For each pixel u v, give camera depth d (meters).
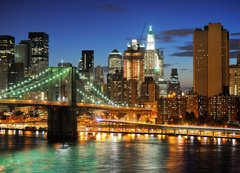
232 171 184.25
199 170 185.38
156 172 179.75
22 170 183.12
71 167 188.88
